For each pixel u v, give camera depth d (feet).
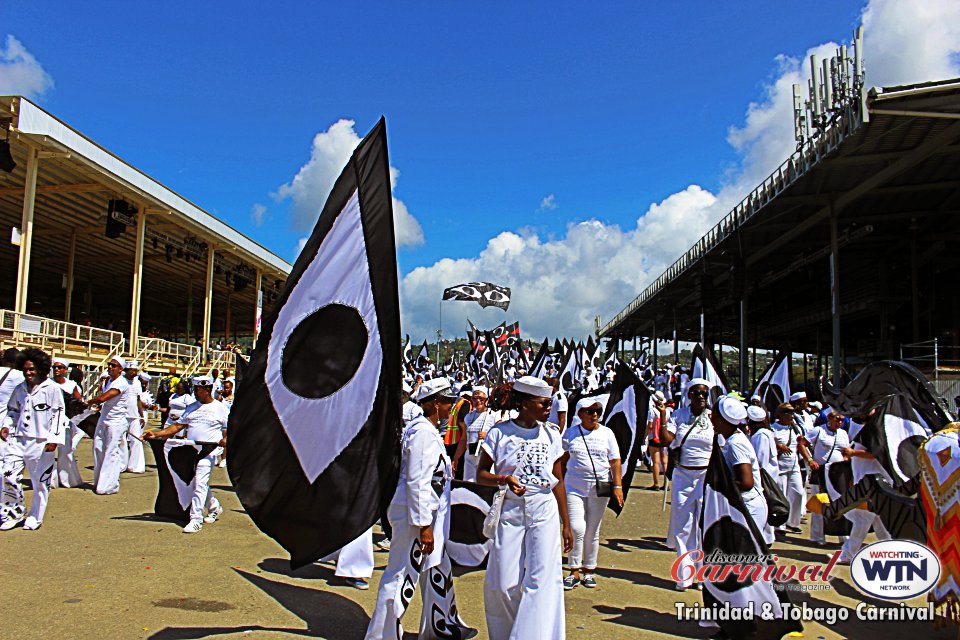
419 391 15.60
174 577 20.35
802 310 143.54
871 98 59.47
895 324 131.23
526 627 13.34
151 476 41.57
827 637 16.83
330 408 14.69
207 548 24.11
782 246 114.32
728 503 16.48
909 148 70.08
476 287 65.00
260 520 14.66
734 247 113.91
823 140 69.62
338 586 20.17
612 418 29.25
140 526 27.22
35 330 64.59
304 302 15.49
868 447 21.79
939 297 126.21
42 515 26.53
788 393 42.63
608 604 19.26
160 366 87.71
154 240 95.96
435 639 15.64
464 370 62.18
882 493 21.12
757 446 24.22
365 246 15.25
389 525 14.83
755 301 158.81
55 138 64.90
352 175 15.75
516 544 14.20
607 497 21.27
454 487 21.36
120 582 19.63
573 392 32.55
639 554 25.53
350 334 14.94
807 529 31.63
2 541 23.93
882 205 92.99
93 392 61.46
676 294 159.02
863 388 23.34
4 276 127.65
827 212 90.99
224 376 44.09
